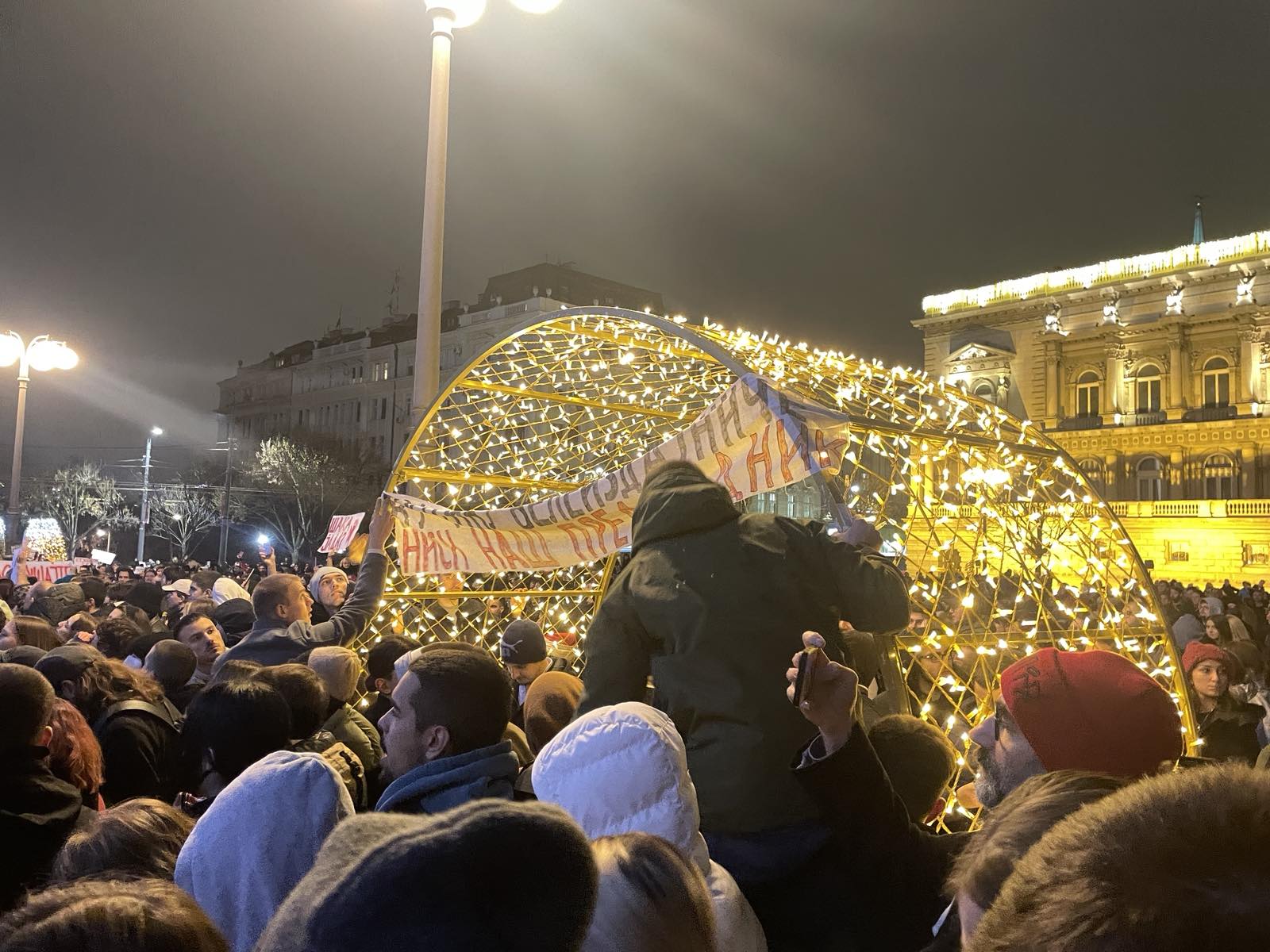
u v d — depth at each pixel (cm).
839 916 250
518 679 575
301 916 116
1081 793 148
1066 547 634
